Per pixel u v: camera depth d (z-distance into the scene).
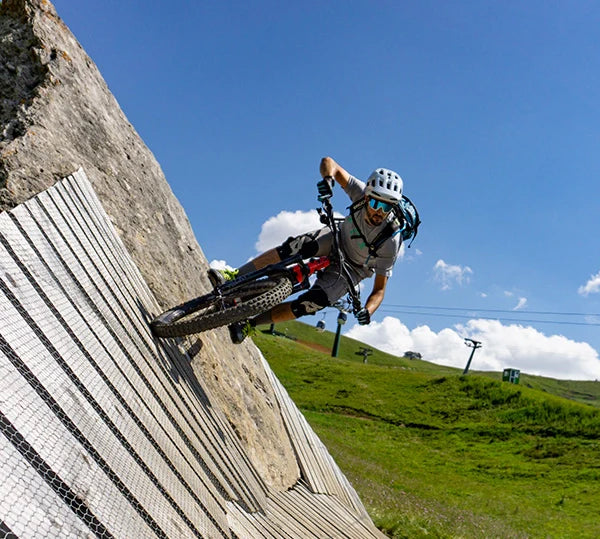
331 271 5.10
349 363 66.31
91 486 1.88
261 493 5.41
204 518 2.96
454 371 150.75
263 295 4.55
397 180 4.78
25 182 3.92
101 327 3.00
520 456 38.09
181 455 3.19
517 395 50.34
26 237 2.62
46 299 2.46
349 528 7.22
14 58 4.89
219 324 4.37
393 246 5.04
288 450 7.88
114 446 2.26
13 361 1.88
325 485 8.58
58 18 5.37
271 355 66.62
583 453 38.06
